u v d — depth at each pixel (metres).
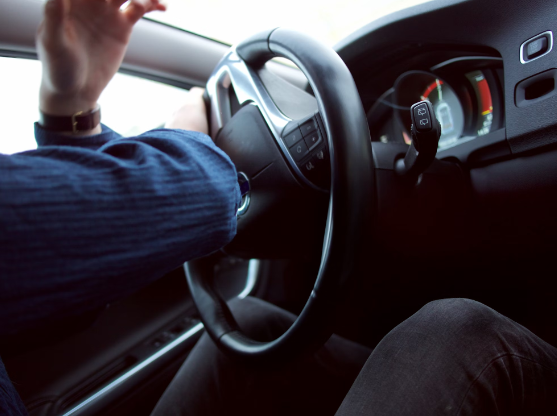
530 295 0.79
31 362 0.81
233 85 0.62
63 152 0.27
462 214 0.74
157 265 0.29
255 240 0.62
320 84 0.47
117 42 0.34
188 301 1.08
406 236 0.70
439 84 0.89
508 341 0.43
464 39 0.69
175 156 0.32
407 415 0.39
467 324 0.44
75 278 0.24
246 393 0.70
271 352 0.54
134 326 0.96
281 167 0.55
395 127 1.04
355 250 0.47
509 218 0.72
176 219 0.29
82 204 0.25
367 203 0.47
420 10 0.71
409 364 0.43
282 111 0.58
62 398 0.83
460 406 0.39
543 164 0.64
